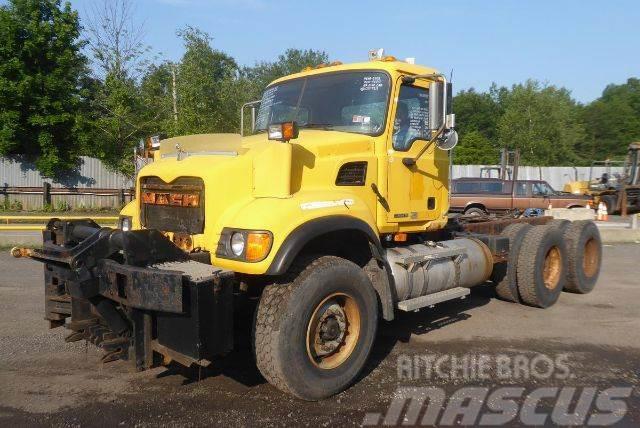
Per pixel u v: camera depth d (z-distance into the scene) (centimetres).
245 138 550
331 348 450
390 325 664
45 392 457
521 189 2080
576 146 6234
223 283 394
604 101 7831
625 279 975
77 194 2330
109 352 420
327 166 487
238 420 411
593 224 874
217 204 447
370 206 527
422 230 599
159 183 493
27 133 2347
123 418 412
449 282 601
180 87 2098
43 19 2412
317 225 434
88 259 409
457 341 605
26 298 755
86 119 2430
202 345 382
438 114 522
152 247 408
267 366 422
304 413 425
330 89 574
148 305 378
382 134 536
